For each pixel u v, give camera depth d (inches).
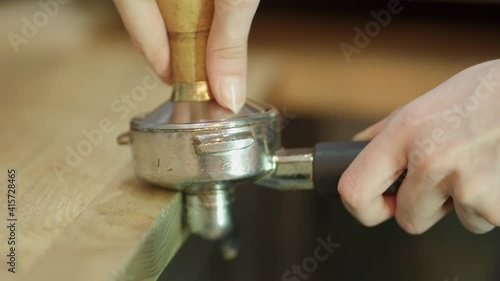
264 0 33.4
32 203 15.8
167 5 15.8
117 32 32.5
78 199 16.0
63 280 13.1
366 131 18.0
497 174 15.2
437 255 25.4
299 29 31.7
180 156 15.6
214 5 15.6
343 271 25.9
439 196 16.1
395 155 15.9
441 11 30.9
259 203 25.9
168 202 15.7
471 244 25.0
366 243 25.9
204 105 16.1
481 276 25.0
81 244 14.0
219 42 15.8
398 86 26.3
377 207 16.7
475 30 30.6
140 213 15.1
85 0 36.7
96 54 29.0
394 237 25.7
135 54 28.7
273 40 30.4
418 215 16.5
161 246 15.1
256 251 26.0
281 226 26.1
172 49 16.3
